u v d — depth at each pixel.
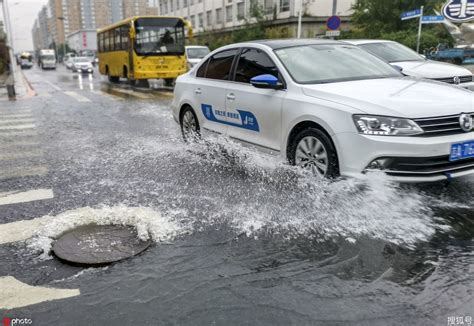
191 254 3.47
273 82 5.11
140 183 5.34
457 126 4.27
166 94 17.70
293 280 3.08
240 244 3.63
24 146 7.82
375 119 4.16
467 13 15.97
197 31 50.81
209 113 6.52
